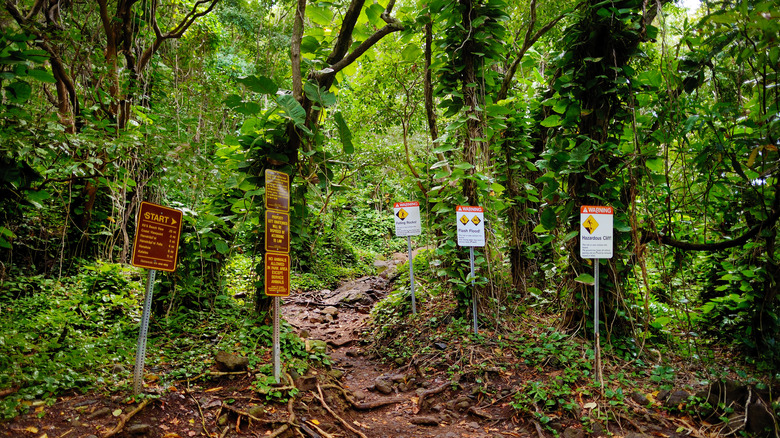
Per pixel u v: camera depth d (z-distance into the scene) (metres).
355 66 5.90
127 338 4.22
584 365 4.05
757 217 4.05
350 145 4.59
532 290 5.43
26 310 4.29
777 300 4.25
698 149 4.31
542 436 3.34
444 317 5.69
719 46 3.46
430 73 6.05
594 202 4.69
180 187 5.51
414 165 6.65
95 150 4.51
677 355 4.52
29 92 3.44
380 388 4.42
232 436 3.07
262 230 4.85
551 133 5.25
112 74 5.78
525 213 6.64
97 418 2.84
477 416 3.78
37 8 5.11
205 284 5.18
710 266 5.32
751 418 3.08
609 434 3.23
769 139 3.38
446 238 5.80
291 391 3.62
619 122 4.82
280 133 4.45
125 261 6.37
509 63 7.81
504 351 4.69
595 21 4.57
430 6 5.41
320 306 7.96
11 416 2.61
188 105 8.41
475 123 5.47
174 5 8.73
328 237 11.48
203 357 3.98
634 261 4.79
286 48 11.77
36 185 4.16
